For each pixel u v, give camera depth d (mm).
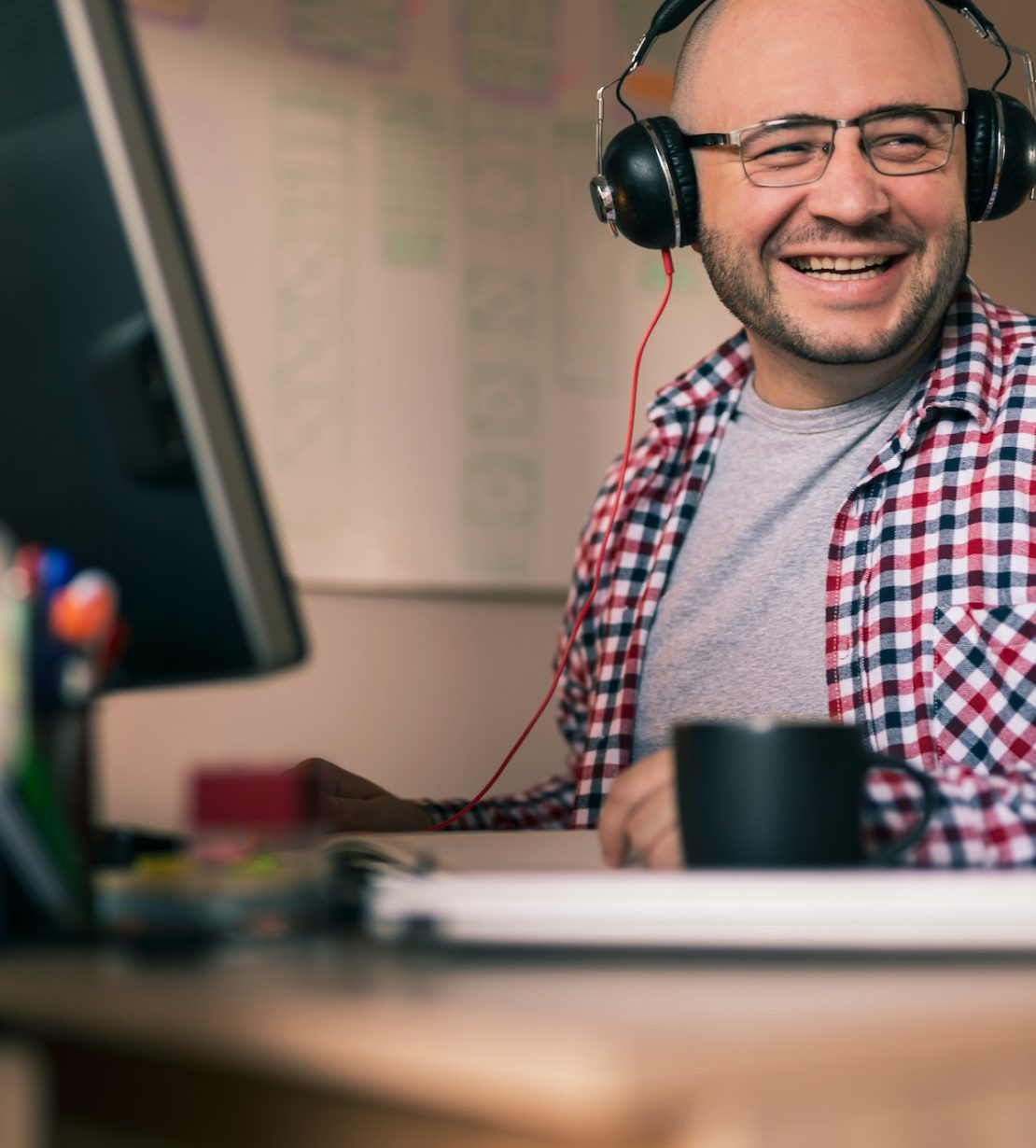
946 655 1329
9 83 624
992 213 1456
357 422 2297
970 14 1465
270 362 2221
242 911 563
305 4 2270
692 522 1615
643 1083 320
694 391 1651
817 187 1399
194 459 606
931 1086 372
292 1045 395
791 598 1476
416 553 2346
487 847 938
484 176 2434
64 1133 504
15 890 554
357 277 2305
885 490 1431
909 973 466
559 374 2502
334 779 1346
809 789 651
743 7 1477
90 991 457
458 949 506
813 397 1539
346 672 2303
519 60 2477
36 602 562
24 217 625
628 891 509
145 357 606
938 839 721
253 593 617
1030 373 1424
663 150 1467
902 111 1386
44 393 638
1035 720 1276
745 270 1465
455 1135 379
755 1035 357
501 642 2459
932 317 1420
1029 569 1338
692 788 668
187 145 2160
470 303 2412
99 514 638
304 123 2264
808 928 484
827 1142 349
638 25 2619
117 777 2102
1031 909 482
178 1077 466
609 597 1624
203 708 2178
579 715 1728
